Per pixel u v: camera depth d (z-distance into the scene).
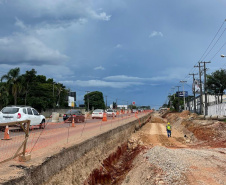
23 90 57.53
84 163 11.12
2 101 53.06
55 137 13.74
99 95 108.25
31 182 6.39
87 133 15.95
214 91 56.88
